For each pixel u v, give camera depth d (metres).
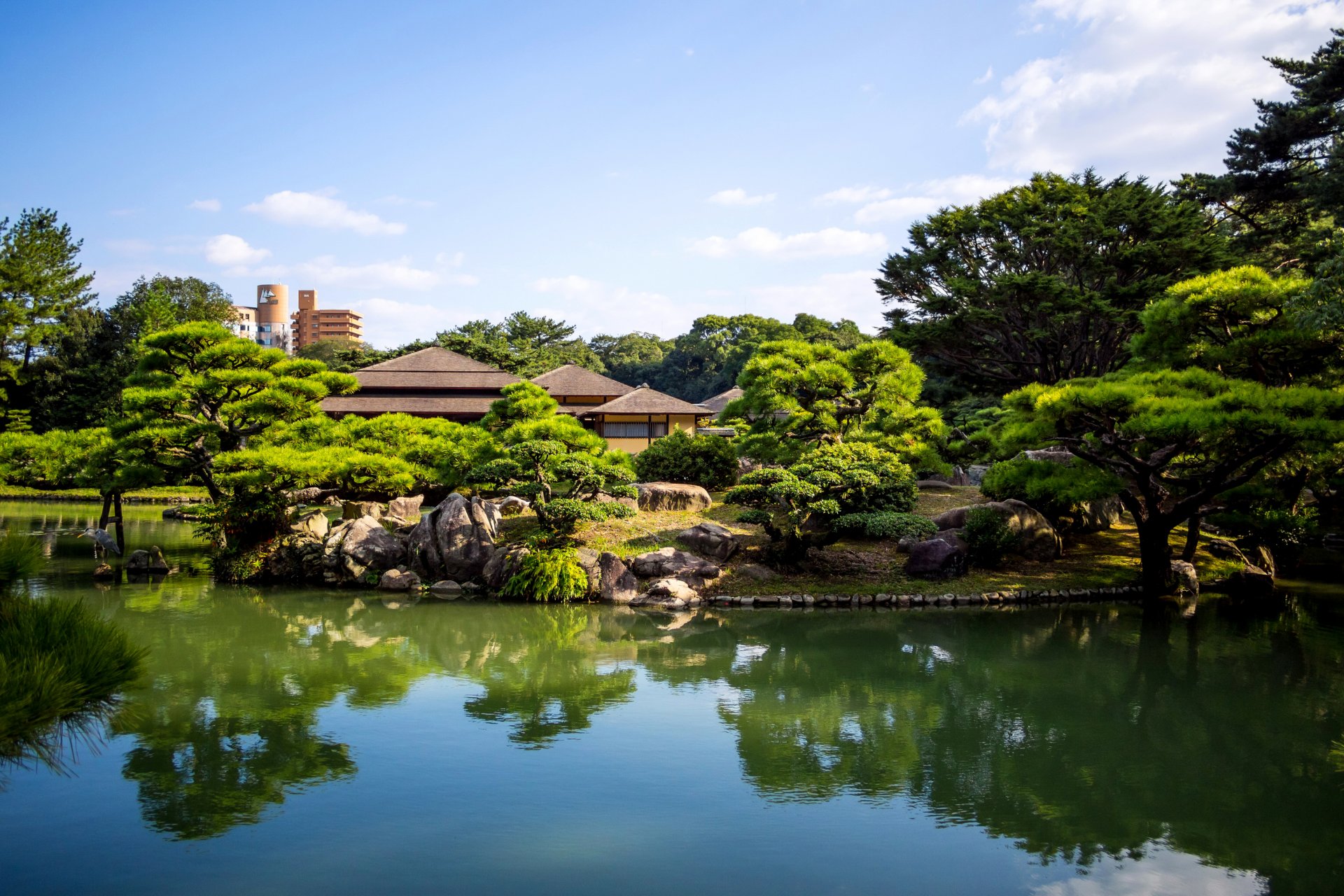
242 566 23.70
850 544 24.36
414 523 27.25
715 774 10.70
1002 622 19.45
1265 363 20.95
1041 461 23.22
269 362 26.17
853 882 8.05
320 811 9.49
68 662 6.10
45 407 55.03
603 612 20.67
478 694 14.03
